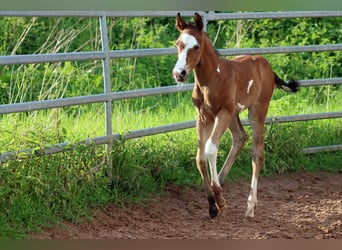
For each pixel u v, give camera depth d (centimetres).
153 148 942
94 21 1332
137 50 896
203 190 938
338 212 871
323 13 1084
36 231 731
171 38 1427
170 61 1341
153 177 925
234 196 931
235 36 1423
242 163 1030
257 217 848
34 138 795
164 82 1303
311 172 1052
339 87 1388
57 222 755
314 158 1084
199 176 965
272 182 1002
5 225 721
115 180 869
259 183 991
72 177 798
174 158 952
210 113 827
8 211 736
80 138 861
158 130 920
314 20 1507
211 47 810
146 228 791
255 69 888
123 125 992
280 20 1499
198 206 882
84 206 799
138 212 840
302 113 1165
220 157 997
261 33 1473
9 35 1260
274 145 1037
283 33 1484
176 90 946
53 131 832
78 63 1252
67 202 792
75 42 1288
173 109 1146
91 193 826
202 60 800
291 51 1056
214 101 812
